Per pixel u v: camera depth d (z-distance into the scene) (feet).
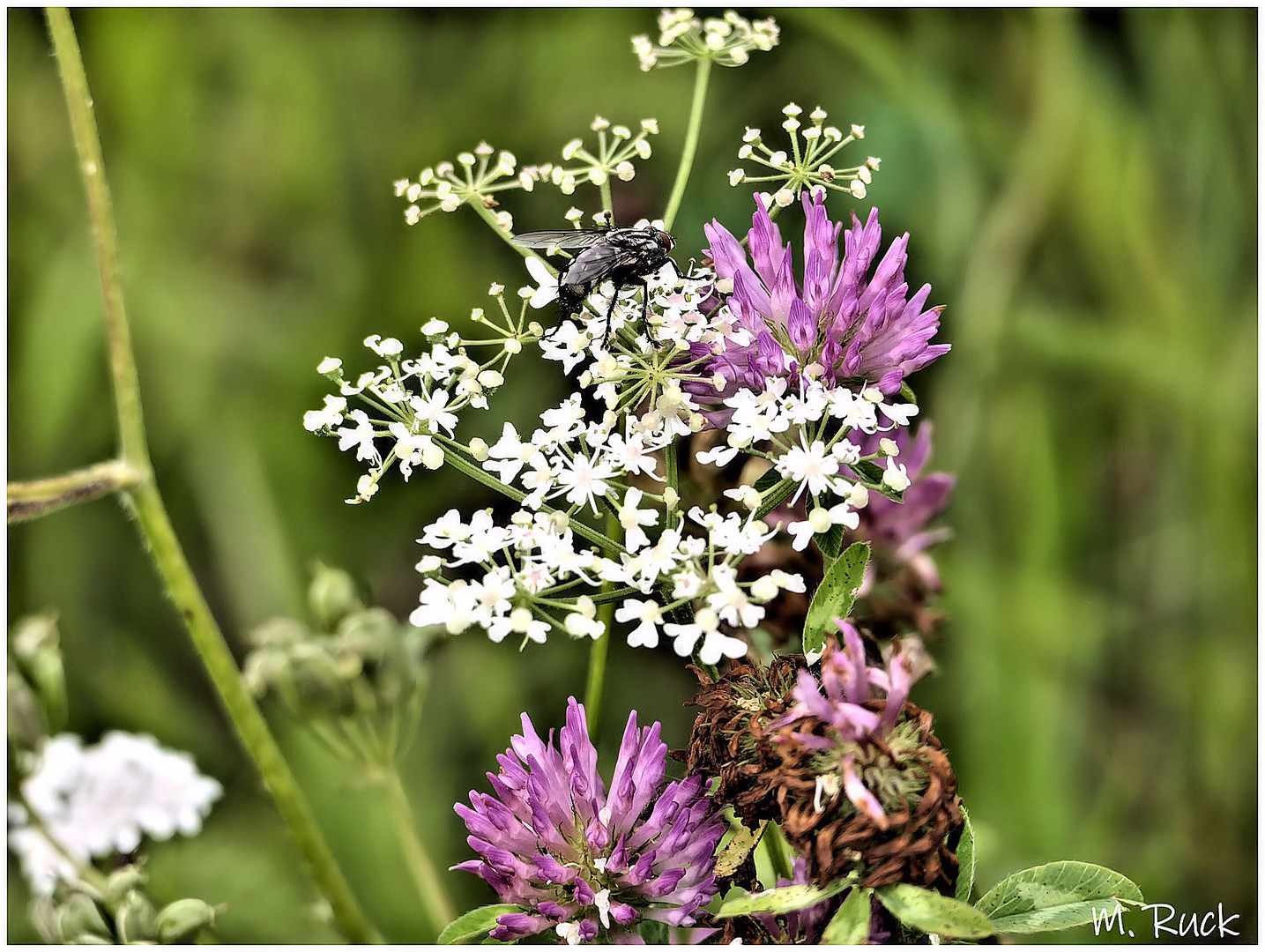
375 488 1.09
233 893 1.41
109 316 1.12
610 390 1.09
